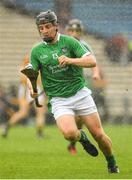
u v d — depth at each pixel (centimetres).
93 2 4428
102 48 5075
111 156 2053
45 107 3972
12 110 4728
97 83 4488
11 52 5412
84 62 1884
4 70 5369
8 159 2636
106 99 4844
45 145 3372
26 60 3069
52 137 3925
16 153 2911
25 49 5441
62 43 1933
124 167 2320
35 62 1952
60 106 1952
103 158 2641
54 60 1928
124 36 4469
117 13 4381
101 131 1973
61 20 4338
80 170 2239
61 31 4266
